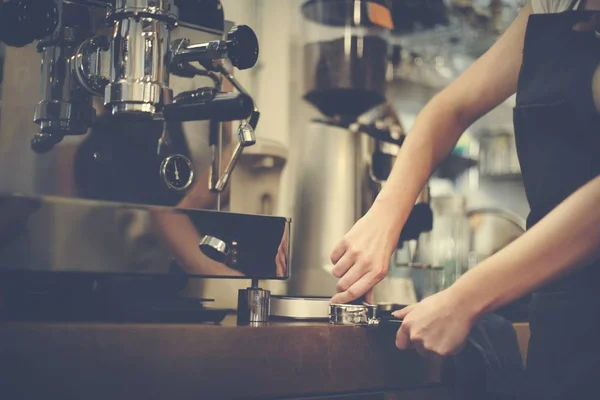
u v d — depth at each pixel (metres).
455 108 1.32
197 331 0.96
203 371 0.96
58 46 1.19
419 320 1.07
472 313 1.04
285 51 1.71
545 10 1.20
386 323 1.16
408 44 2.35
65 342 0.87
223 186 1.24
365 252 1.21
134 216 1.06
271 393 1.02
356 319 1.17
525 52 1.17
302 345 1.05
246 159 1.56
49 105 1.18
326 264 1.61
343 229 1.62
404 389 1.19
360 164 1.65
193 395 0.95
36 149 1.20
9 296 1.08
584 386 1.03
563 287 1.07
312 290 1.60
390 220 1.25
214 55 1.15
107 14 1.13
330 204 1.62
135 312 1.17
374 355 1.13
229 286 1.53
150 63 1.10
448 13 2.14
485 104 1.31
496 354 1.22
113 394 0.90
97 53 1.17
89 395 0.88
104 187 1.26
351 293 1.20
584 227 1.00
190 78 1.37
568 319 1.06
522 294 1.03
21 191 1.19
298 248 1.63
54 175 1.22
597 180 1.01
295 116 1.68
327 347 1.08
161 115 1.22
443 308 1.05
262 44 1.68
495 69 1.29
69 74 1.19
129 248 1.05
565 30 1.12
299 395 1.06
